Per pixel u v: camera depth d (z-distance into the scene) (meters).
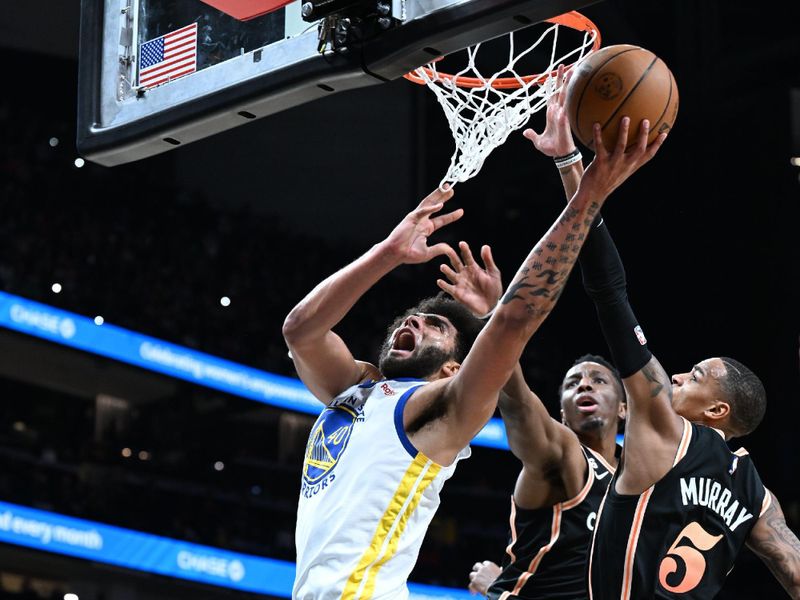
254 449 14.19
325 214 15.27
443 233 14.94
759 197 13.67
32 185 13.37
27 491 11.89
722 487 2.74
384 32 2.58
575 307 14.68
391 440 2.42
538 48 11.34
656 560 2.62
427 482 2.42
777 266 13.61
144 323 13.15
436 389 2.43
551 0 2.33
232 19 2.92
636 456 2.68
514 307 2.33
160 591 12.20
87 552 11.44
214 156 15.23
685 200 14.07
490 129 3.28
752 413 3.13
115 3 3.19
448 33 2.47
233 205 15.17
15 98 13.88
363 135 15.39
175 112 2.96
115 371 12.87
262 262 14.52
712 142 13.73
